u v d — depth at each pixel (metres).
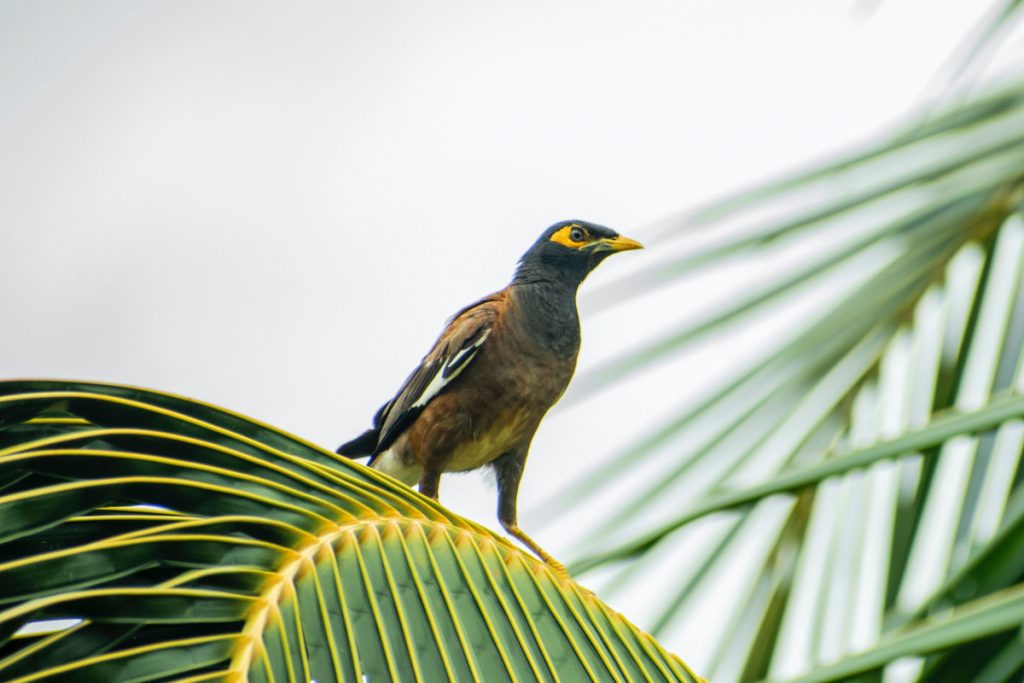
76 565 1.73
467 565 2.09
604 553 2.44
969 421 2.17
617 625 2.19
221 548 1.85
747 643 3.12
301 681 1.74
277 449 2.09
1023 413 2.14
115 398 1.97
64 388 1.93
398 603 1.93
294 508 1.98
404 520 2.07
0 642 1.64
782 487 2.29
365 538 1.99
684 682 2.17
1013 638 2.33
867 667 1.93
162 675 1.69
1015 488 2.73
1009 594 1.95
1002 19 3.10
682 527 2.39
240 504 1.95
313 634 1.82
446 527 2.13
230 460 1.99
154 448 1.94
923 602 2.41
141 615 1.73
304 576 1.88
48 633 1.84
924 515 2.96
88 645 1.73
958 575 2.40
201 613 1.78
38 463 1.84
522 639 2.01
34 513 1.75
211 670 1.72
